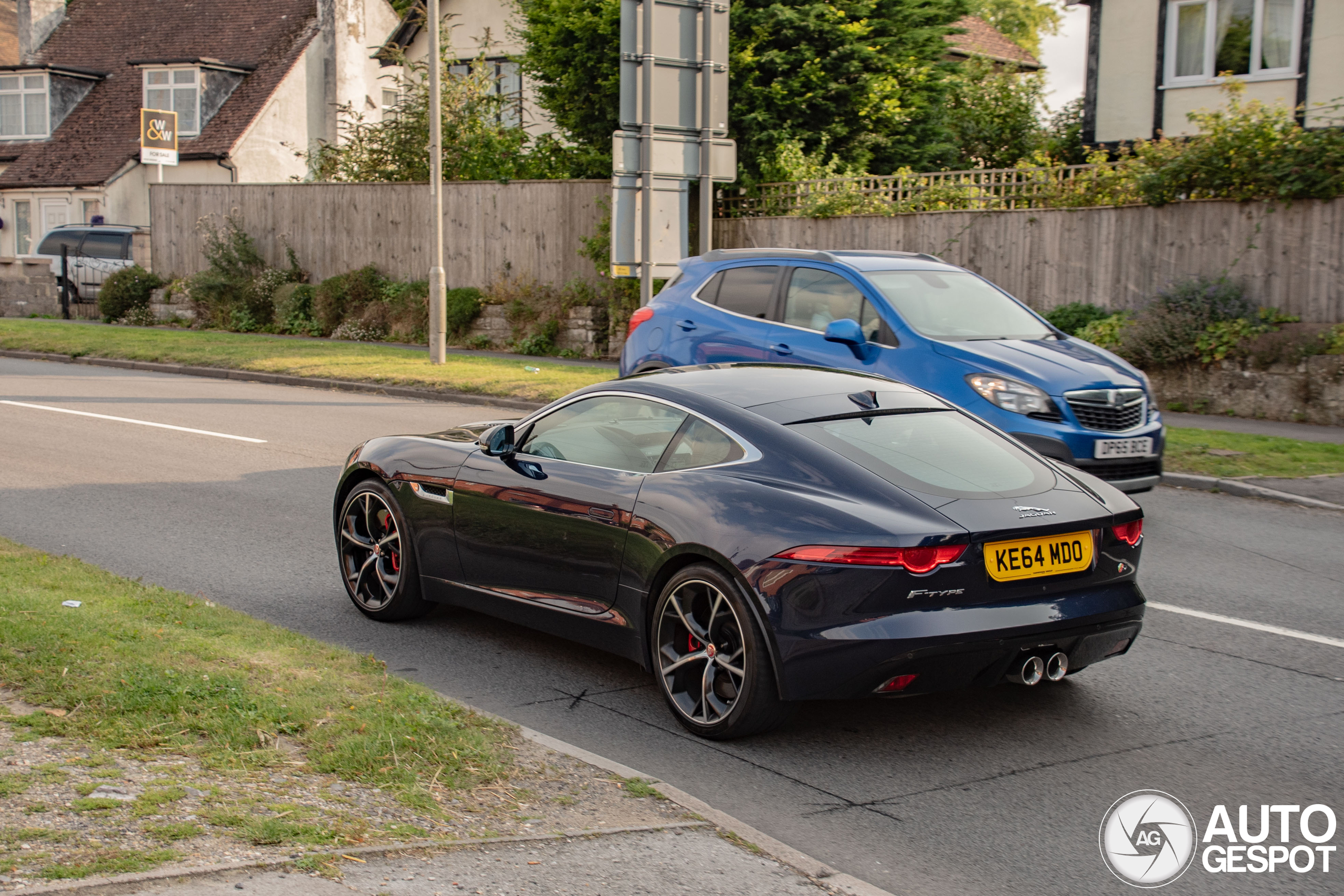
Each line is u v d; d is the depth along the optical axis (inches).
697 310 417.4
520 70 965.8
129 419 542.3
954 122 979.9
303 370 719.1
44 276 1206.9
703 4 630.5
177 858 126.6
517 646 239.1
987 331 369.7
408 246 997.2
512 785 158.7
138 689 174.1
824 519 177.0
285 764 156.4
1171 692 214.1
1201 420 542.9
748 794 169.5
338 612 259.8
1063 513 183.6
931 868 147.9
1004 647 175.3
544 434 229.5
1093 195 659.4
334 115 1459.2
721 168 643.5
